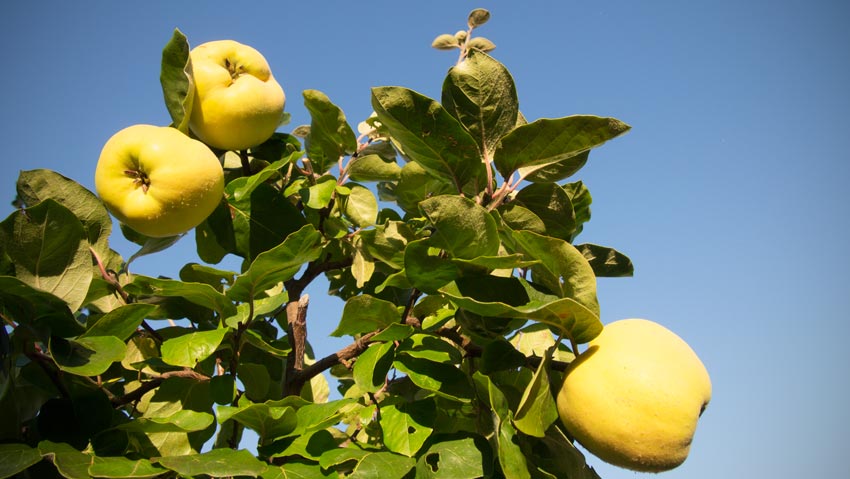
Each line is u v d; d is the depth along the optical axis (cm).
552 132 82
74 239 81
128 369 90
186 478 77
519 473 78
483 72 84
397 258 92
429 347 83
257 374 89
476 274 83
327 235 94
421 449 81
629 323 81
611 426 77
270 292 101
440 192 100
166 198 83
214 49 90
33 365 82
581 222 99
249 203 91
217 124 89
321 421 79
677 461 78
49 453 73
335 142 97
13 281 77
